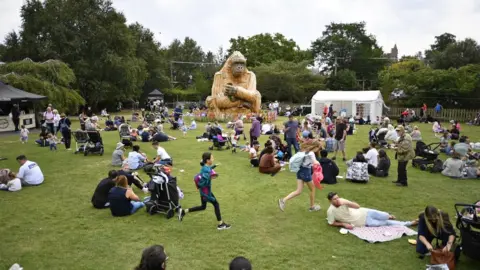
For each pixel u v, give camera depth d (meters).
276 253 6.20
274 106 44.31
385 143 18.97
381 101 37.22
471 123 34.22
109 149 17.45
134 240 6.73
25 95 24.92
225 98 32.56
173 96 71.62
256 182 11.11
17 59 43.81
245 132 24.36
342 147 14.63
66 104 31.67
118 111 55.78
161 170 9.19
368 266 5.75
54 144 17.22
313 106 36.94
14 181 10.08
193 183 10.97
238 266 3.13
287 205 8.84
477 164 12.88
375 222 7.39
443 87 40.66
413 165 13.73
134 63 49.94
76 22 44.28
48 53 41.75
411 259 5.98
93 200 8.67
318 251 6.29
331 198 7.42
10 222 7.68
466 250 5.74
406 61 58.16
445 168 12.17
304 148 8.30
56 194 9.80
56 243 6.61
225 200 9.25
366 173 11.03
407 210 8.53
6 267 5.69
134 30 63.81
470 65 41.50
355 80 58.69
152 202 8.10
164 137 20.17
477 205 6.15
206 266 5.73
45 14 41.88
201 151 16.83
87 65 43.56
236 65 33.06
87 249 6.36
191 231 7.16
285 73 54.72
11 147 17.89
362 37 70.44
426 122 36.50
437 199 9.41
